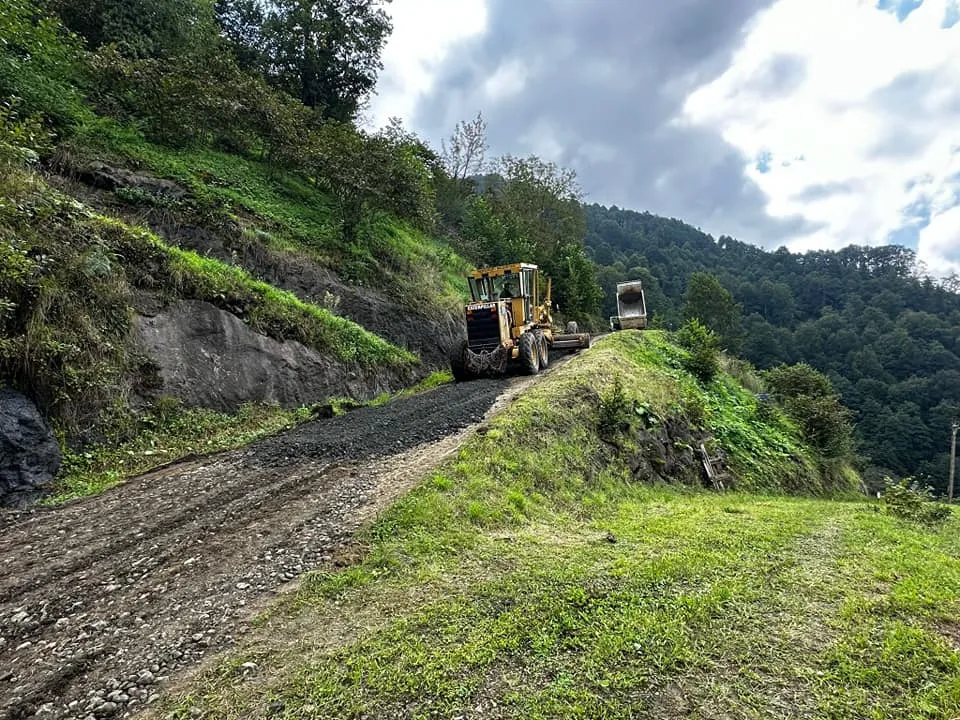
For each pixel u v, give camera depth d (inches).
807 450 591.8
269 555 161.5
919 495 348.8
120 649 117.5
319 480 226.8
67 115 428.5
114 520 192.5
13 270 242.1
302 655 115.6
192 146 556.7
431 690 106.4
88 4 531.2
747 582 169.9
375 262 642.2
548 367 547.8
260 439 306.0
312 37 908.6
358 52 966.4
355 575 148.8
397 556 162.9
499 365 477.7
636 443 378.0
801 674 120.2
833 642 135.2
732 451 485.1
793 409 656.4
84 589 143.7
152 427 295.4
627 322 1035.9
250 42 929.5
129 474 248.8
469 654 118.0
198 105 516.1
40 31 407.5
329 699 102.3
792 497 468.1
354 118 1015.6
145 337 315.6
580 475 291.6
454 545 176.7
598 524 234.1
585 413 357.4
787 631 139.9
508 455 262.4
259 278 481.7
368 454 261.3
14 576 151.2
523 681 111.2
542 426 310.3
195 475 240.2
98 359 276.7
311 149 598.5
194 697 102.3
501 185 1409.9
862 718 106.6
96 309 288.7
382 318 589.9
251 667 111.0
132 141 479.5
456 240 1024.9
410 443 277.1
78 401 259.4
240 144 627.8
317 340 445.7
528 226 1315.2
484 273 539.5
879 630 142.1
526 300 541.6
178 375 325.7
